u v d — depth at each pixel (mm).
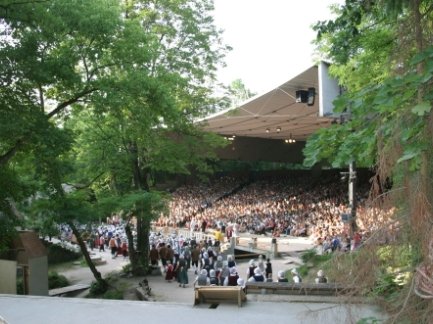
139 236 22312
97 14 14219
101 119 18562
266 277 15359
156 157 21953
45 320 7492
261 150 47969
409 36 4344
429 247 3453
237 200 46469
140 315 7688
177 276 19938
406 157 3475
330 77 14180
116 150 20391
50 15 13391
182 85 19375
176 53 20984
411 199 3758
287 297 8383
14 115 13422
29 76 13539
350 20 5582
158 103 15922
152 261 22328
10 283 12484
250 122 33188
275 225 33562
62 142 14180
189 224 39250
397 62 4336
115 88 15258
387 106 3494
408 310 3703
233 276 13641
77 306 8266
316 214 32406
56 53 14977
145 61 16234
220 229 34250
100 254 30234
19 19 13312
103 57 16094
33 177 17422
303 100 19516
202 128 23250
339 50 6434
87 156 20344
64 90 16375
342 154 4227
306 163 4352
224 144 23828
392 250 3961
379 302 4109
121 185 23562
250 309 7887
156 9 21219
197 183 57062
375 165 4266
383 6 4809
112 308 8117
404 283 4078
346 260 4168
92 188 22047
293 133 41219
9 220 15484
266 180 51562
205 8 22750
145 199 19031
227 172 58062
